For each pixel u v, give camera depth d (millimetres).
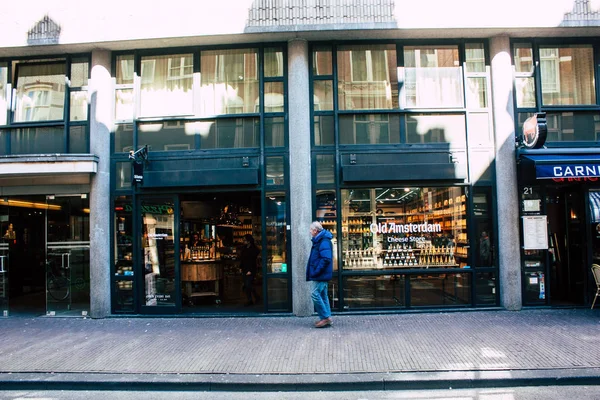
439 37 9148
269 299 8867
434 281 8969
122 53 9453
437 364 5793
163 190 9062
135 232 9086
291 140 8867
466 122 9078
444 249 9008
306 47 9055
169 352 6559
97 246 8953
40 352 6676
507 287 8781
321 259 7625
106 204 9078
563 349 6273
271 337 7234
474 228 8992
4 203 9680
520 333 7129
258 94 9273
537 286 8938
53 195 9375
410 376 5430
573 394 5035
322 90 9188
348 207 9039
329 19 8625
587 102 9289
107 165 9133
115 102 9398
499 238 8914
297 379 5453
